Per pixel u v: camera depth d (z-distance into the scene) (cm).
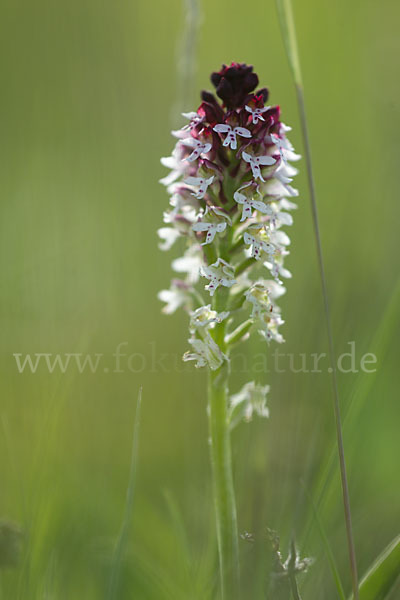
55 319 720
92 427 641
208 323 440
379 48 1058
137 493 623
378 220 855
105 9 1098
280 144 438
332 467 502
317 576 473
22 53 1038
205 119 441
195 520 579
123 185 936
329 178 945
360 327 683
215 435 439
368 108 1012
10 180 916
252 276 628
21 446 591
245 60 1121
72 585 496
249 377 579
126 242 862
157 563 561
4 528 457
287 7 461
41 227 813
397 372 659
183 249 580
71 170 951
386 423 639
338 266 773
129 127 1023
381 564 414
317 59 1065
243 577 435
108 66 1076
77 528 514
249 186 432
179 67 694
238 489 513
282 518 505
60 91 1020
